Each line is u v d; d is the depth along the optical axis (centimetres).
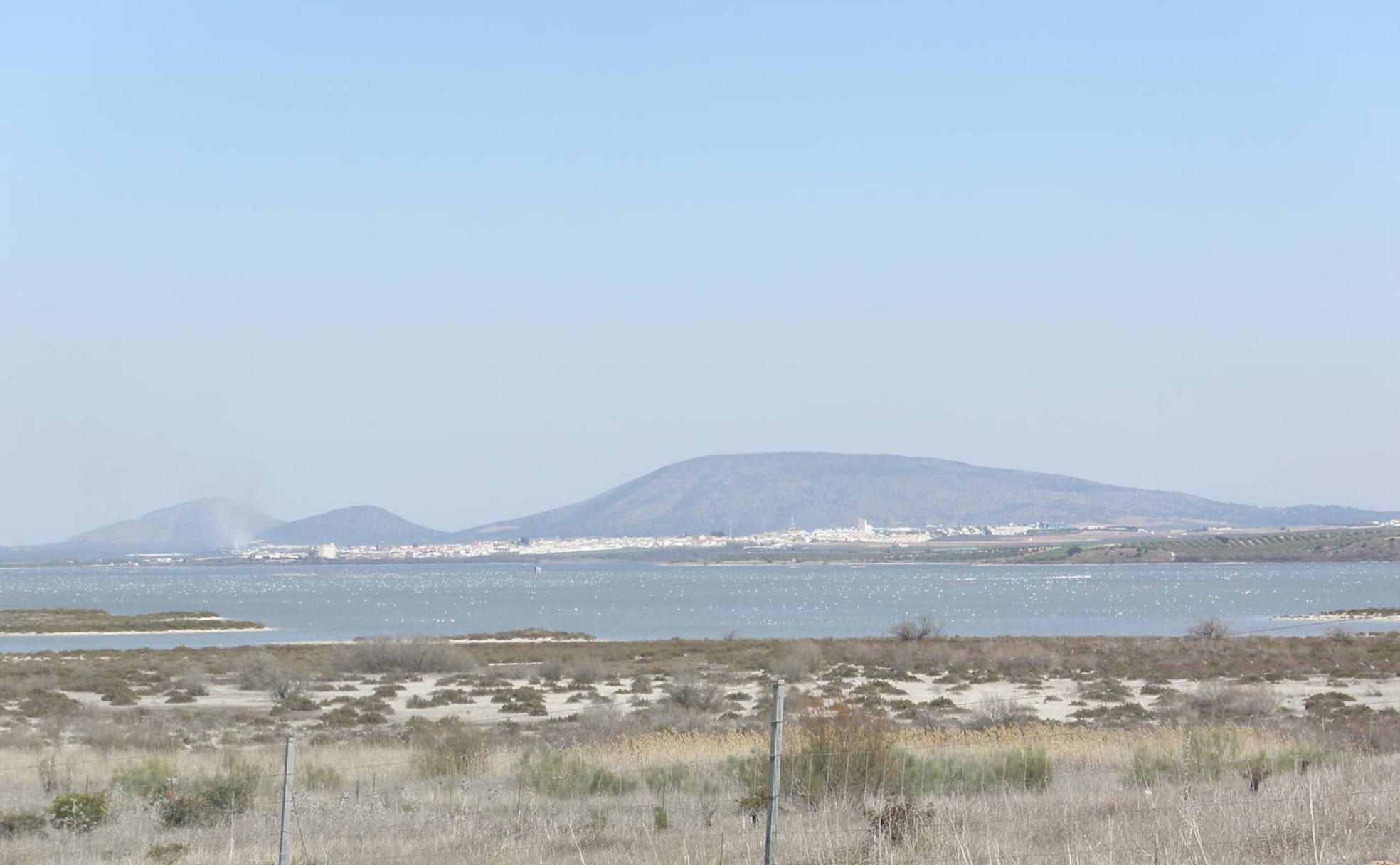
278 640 12238
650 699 5469
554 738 3812
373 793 2347
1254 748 2666
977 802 1905
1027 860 1358
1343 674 6238
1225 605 17762
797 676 6406
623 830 1809
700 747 2989
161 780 2522
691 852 1516
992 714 4353
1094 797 1923
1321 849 1349
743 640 10062
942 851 1436
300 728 4544
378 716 4856
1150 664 7112
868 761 1998
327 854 1670
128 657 8812
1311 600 18788
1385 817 1506
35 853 1831
